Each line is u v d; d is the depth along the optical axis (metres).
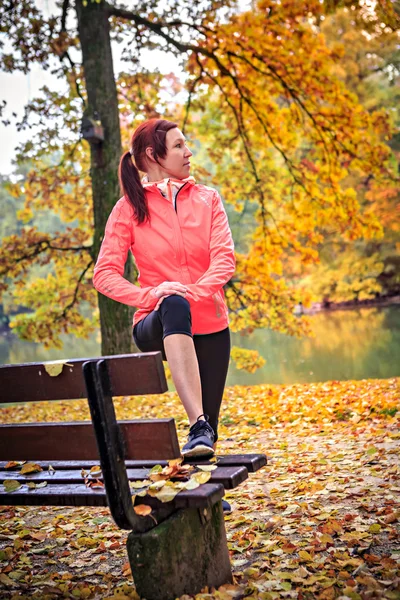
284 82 12.70
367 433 6.44
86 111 10.55
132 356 2.17
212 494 2.19
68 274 14.76
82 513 4.51
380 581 2.68
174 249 2.99
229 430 7.66
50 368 2.34
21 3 11.78
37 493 2.38
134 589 2.75
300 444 6.29
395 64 28.22
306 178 13.58
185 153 3.12
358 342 20.39
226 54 12.63
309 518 3.76
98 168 10.66
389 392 8.76
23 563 3.39
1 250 13.99
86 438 2.39
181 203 3.06
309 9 12.02
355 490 4.25
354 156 13.24
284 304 13.73
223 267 2.96
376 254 32.53
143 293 2.72
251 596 2.60
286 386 10.88
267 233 13.69
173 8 12.25
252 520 3.87
